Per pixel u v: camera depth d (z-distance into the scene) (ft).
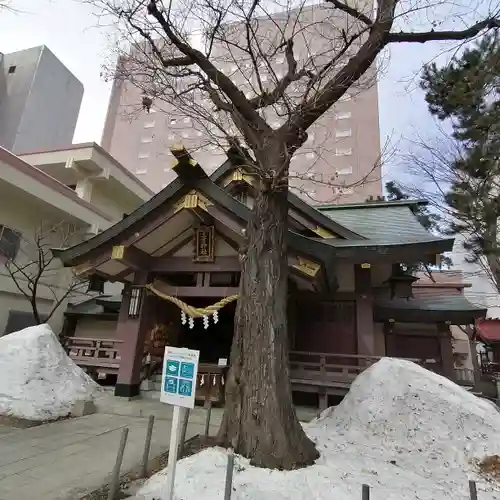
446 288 53.98
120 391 33.47
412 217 47.44
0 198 46.24
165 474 15.42
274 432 16.70
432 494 15.60
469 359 79.15
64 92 75.77
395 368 27.76
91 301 57.77
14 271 46.98
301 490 13.87
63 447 20.31
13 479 15.71
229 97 22.30
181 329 47.70
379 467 17.99
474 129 42.73
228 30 26.23
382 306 47.09
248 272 20.24
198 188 32.65
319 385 33.37
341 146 104.94
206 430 21.70
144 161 129.90
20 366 28.48
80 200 54.85
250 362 18.38
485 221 41.98
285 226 21.45
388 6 21.72
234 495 13.23
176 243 37.40
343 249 34.42
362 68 22.35
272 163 21.03
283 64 52.90
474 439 21.25
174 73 23.03
